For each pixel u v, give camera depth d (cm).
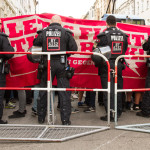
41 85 393
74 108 502
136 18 1061
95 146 290
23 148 286
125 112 492
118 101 421
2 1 1773
